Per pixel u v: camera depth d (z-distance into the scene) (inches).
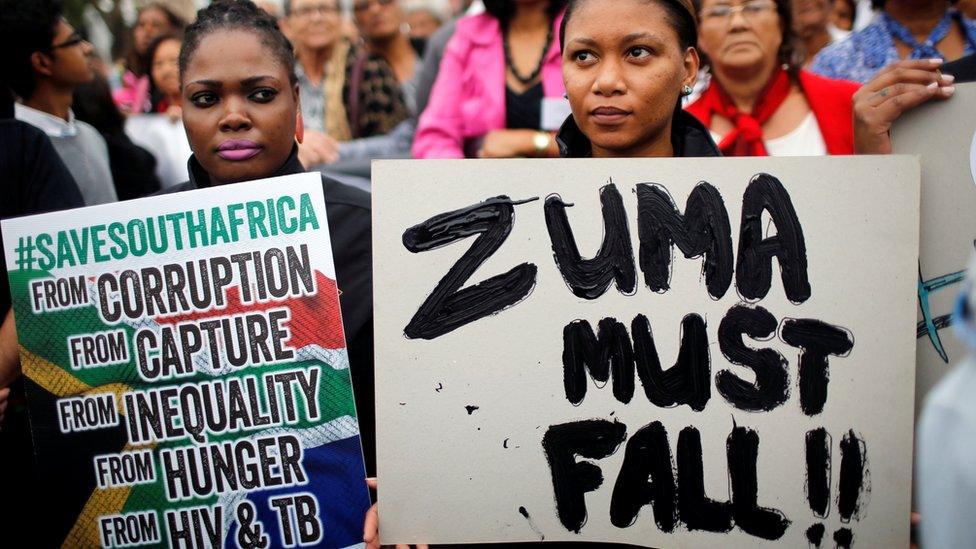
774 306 76.0
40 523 79.4
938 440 51.5
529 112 132.3
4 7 118.6
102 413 79.0
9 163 104.5
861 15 183.8
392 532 75.8
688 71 86.0
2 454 98.9
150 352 78.9
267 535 77.7
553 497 75.6
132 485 78.6
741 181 76.2
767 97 113.0
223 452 78.1
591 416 75.7
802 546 75.5
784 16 112.2
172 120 183.0
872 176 75.5
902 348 75.4
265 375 78.0
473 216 75.8
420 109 149.7
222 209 78.7
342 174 152.7
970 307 52.7
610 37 80.9
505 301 75.9
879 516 75.3
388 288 75.7
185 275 78.8
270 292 78.3
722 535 75.5
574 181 76.2
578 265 76.1
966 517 49.1
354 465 77.5
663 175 76.2
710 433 75.7
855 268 75.7
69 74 123.7
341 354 77.7
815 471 75.5
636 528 75.7
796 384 75.7
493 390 75.6
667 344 76.0
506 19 135.1
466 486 75.5
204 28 82.9
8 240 80.0
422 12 248.2
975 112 79.9
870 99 82.6
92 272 79.4
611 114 81.5
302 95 174.7
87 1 260.1
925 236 78.5
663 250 76.2
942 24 114.4
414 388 75.5
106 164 134.0
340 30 176.2
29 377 79.6
